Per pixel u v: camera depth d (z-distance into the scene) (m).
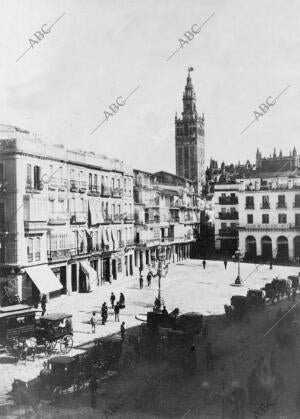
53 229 50.44
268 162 94.25
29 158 46.69
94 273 56.19
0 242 45.56
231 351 30.70
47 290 45.66
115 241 65.19
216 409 21.95
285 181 86.19
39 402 22.44
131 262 71.00
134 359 29.00
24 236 45.69
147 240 77.38
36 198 47.22
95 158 60.84
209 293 53.38
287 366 27.66
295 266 79.38
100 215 61.19
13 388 22.84
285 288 49.22
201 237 106.38
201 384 24.89
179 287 57.94
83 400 22.94
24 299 45.41
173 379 25.69
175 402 22.61
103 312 38.09
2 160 45.41
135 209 76.06
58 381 23.09
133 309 44.34
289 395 23.45
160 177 102.06
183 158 161.12
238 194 89.25
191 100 160.12
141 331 34.78
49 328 29.94
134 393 23.77
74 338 33.69
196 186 122.56
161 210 84.38
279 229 86.12
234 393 21.70
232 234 96.56
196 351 30.72
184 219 95.75
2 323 29.98
